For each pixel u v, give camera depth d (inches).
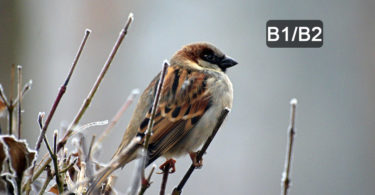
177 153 288.8
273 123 539.5
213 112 292.4
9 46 493.0
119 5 617.3
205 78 298.0
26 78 510.3
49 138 457.4
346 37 554.9
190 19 606.9
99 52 602.9
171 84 289.3
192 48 316.2
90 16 608.4
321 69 553.9
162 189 198.1
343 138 533.0
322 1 565.0
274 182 514.9
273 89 554.6
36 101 518.9
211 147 523.2
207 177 511.2
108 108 570.6
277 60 564.1
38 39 537.6
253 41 579.2
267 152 526.6
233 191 510.3
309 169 524.7
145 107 282.0
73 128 174.6
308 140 536.1
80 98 570.6
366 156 523.2
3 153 154.3
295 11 565.0
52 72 569.9
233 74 564.1
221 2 605.9
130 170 478.9
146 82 595.2
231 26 593.6
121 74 599.2
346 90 546.0
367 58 548.1
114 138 526.3
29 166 154.6
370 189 517.7
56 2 588.7
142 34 615.5
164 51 610.5
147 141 169.3
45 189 179.0
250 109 547.8
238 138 531.8
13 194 157.9
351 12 556.4
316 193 518.6
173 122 280.4
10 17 497.7
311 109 542.6
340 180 520.4
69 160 184.2
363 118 536.7
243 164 522.3
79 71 585.3
